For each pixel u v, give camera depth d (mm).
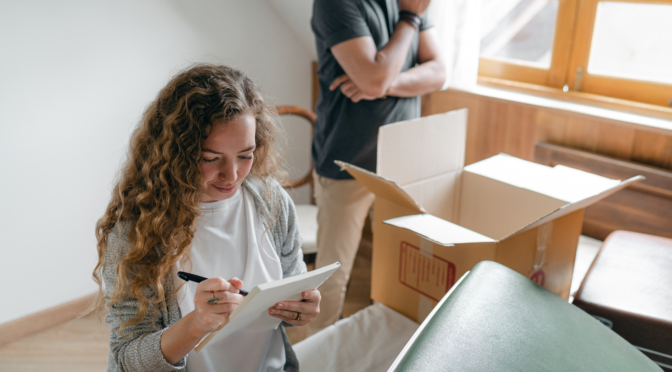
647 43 1946
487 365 705
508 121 2223
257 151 1023
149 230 862
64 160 2137
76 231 2254
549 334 812
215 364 978
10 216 2055
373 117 1803
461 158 1704
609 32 2029
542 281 1397
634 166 1841
